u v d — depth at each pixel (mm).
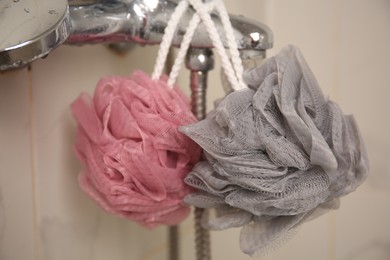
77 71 458
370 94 708
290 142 351
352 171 361
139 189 382
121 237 521
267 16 669
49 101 433
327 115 364
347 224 735
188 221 629
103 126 388
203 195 382
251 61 436
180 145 380
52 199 441
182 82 570
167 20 386
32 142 419
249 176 349
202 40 393
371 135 714
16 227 407
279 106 350
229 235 678
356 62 702
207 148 355
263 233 370
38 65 420
